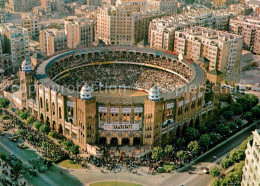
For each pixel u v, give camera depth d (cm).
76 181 19938
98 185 19700
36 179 19888
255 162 15300
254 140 15550
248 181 16200
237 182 19375
